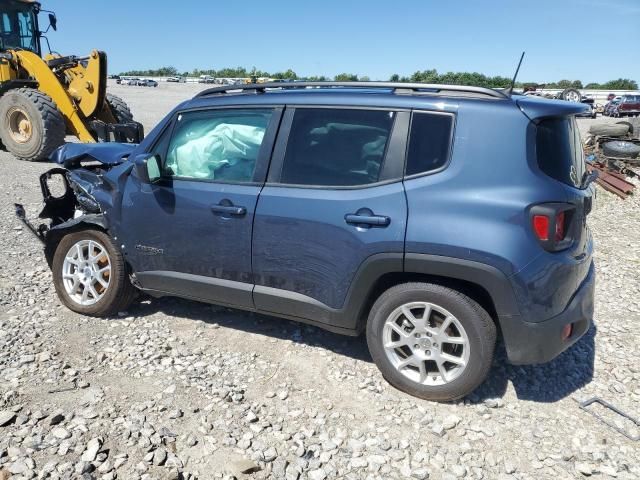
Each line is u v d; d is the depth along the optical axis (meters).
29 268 5.54
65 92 12.07
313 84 3.89
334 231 3.50
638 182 12.78
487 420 3.34
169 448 2.98
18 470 2.74
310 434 3.14
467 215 3.19
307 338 4.26
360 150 3.52
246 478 2.80
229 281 3.95
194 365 3.82
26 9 13.00
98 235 4.40
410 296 3.39
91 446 2.93
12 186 9.17
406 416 3.34
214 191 3.89
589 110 3.51
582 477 2.90
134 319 4.49
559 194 3.16
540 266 3.10
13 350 3.90
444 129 3.34
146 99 37.62
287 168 3.73
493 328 3.28
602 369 4.00
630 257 6.94
